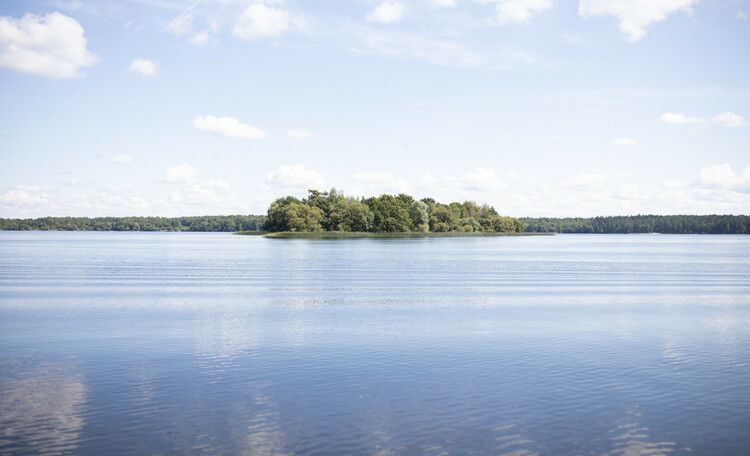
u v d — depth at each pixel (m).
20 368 23.39
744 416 18.11
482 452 15.38
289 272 75.94
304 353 26.22
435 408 18.67
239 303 44.22
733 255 131.12
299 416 17.89
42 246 172.25
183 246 173.25
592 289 55.16
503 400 19.48
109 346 27.61
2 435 16.28
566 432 16.78
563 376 22.44
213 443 15.83
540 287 57.19
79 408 18.52
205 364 24.11
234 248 157.12
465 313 39.09
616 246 197.38
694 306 43.03
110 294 50.03
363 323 34.75
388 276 70.19
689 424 17.44
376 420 17.58
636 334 31.22
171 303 44.12
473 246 171.25
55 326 33.25
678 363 24.55
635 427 17.17
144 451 15.30
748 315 38.50
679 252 148.25
